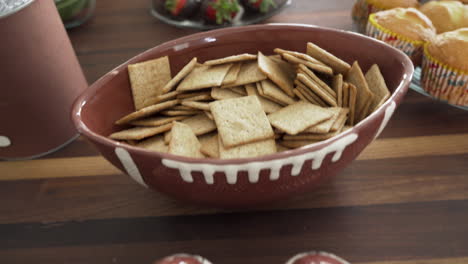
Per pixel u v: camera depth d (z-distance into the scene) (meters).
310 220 0.51
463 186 0.53
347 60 0.56
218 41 0.57
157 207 0.53
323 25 0.77
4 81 0.53
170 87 0.55
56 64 0.57
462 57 0.58
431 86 0.62
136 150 0.43
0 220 0.53
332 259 0.47
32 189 0.56
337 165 0.46
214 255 0.49
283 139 0.51
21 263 0.50
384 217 0.51
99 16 0.85
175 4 0.77
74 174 0.58
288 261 0.47
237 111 0.51
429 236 0.49
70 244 0.51
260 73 0.54
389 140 0.58
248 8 0.78
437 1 0.71
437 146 0.57
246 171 0.42
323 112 0.51
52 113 0.58
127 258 0.49
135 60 0.54
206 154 0.49
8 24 0.51
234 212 0.52
